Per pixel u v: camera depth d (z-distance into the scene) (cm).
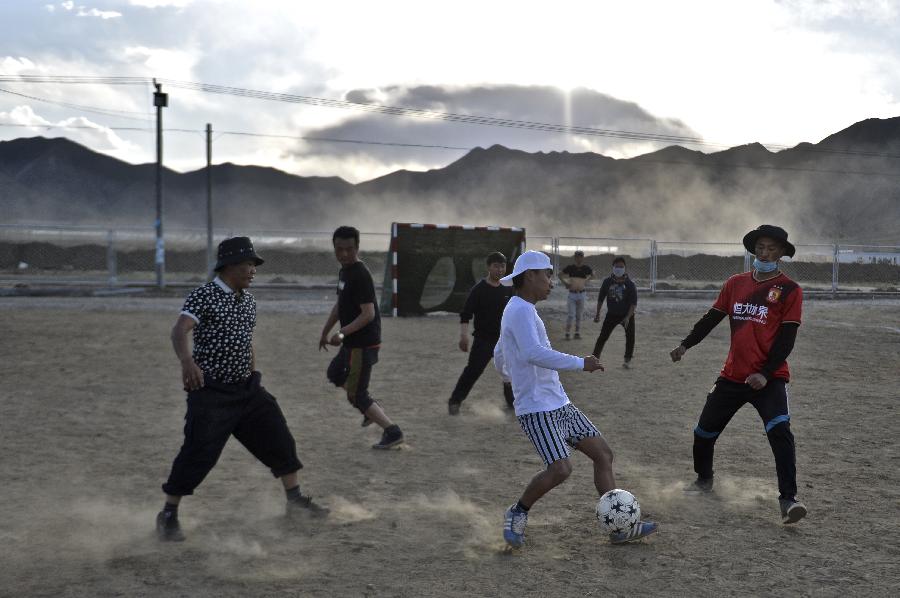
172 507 506
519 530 483
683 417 916
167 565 461
